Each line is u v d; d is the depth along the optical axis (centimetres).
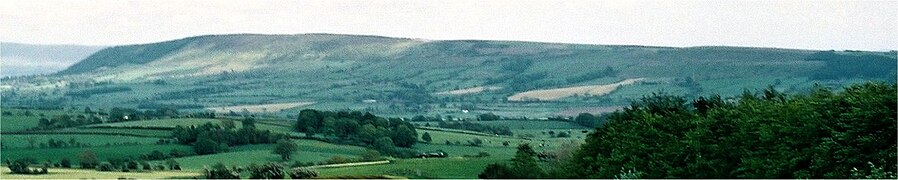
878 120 5703
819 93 6788
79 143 19325
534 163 11375
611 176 8188
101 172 16912
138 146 19275
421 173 14775
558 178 9819
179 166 17738
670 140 7819
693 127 7944
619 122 9150
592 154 9069
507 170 11294
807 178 5772
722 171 7075
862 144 5684
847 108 6091
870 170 5578
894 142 5625
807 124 6194
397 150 19962
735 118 7338
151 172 16962
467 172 14812
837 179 5762
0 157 17688
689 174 7300
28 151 18412
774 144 6469
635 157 7950
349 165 16700
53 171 16750
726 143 7050
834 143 5862
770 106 6925
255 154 18938
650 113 8388
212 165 17000
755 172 6525
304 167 16575
